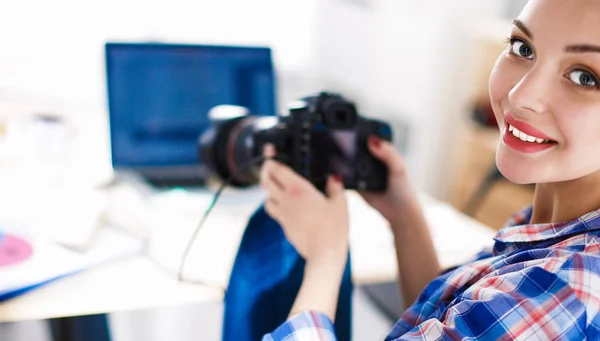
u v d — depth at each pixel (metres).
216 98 1.44
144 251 1.10
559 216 0.70
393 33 2.37
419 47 2.35
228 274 1.04
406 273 0.95
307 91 2.56
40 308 0.90
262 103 1.48
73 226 1.07
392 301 1.35
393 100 2.41
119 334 1.71
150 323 1.77
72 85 2.16
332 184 0.86
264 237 0.95
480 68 2.23
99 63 2.20
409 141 2.38
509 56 0.66
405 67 2.38
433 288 0.75
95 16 2.21
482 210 2.23
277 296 0.94
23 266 0.97
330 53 2.53
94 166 1.44
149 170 1.41
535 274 0.60
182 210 1.27
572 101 0.59
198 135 1.43
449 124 2.42
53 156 1.39
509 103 0.64
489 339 0.60
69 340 1.15
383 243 1.21
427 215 1.37
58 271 0.97
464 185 2.32
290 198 0.82
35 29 2.15
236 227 1.22
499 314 0.59
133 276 1.01
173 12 2.34
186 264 1.06
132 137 1.39
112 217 1.16
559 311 0.58
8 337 1.61
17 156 1.40
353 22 2.45
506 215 2.13
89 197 1.20
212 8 2.40
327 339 0.70
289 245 0.94
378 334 1.83
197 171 1.43
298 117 0.87
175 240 1.14
